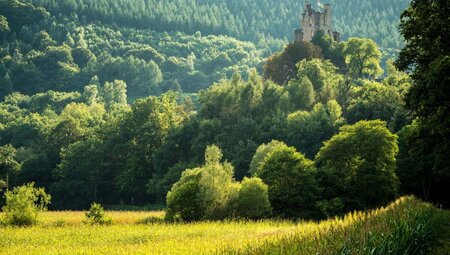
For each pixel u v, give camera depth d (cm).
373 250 2225
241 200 6281
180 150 11988
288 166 6788
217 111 12862
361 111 11150
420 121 4434
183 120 13312
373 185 6900
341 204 6575
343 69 17675
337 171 7131
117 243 4288
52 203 12331
